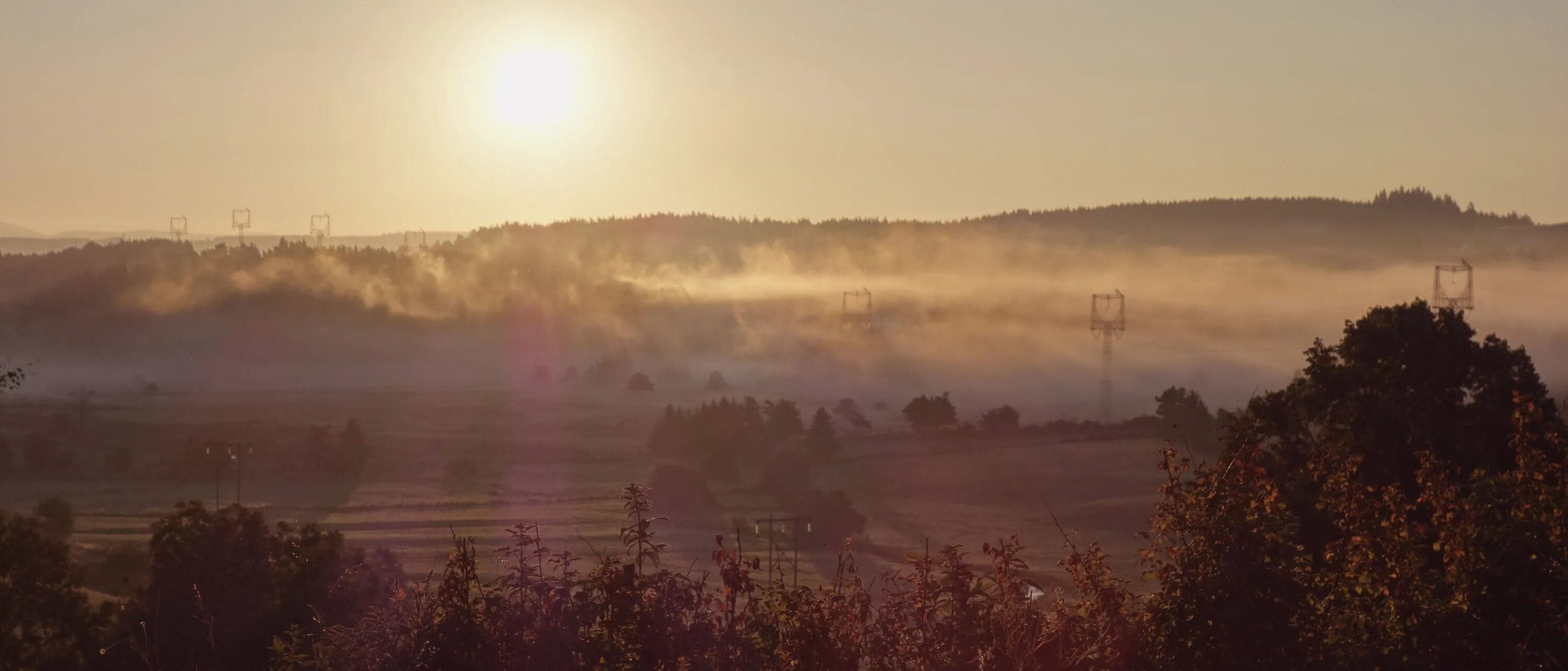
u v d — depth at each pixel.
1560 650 6.73
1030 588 6.89
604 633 6.25
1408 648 6.82
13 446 85.44
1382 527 7.39
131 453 86.44
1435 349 18.17
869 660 6.48
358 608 17.75
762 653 6.30
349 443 81.25
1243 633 6.46
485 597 6.34
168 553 20.12
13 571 16.38
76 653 15.95
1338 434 17.73
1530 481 7.32
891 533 49.53
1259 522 6.71
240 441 89.50
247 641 16.38
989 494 62.50
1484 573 6.95
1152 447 71.19
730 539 42.97
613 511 58.50
